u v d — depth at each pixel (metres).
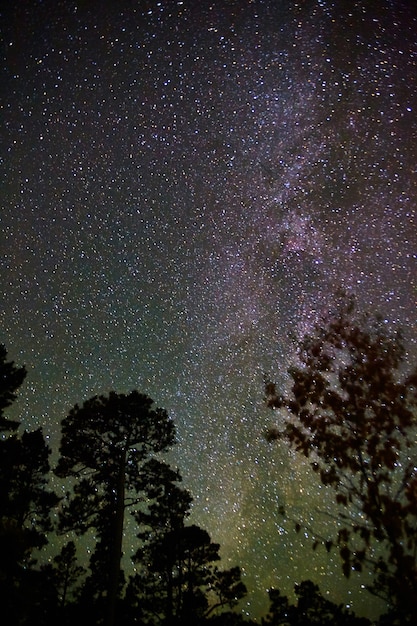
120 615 16.91
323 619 18.30
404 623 8.34
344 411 9.78
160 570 18.38
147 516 18.80
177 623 16.91
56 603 16.61
